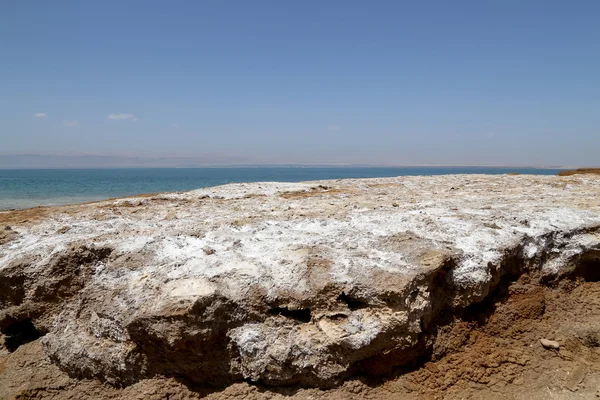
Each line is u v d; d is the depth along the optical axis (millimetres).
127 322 5289
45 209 11633
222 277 5672
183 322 5082
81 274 6582
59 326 6301
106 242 7000
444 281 6113
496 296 6617
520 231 7199
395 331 5348
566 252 7297
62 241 7207
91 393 5734
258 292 5469
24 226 8797
